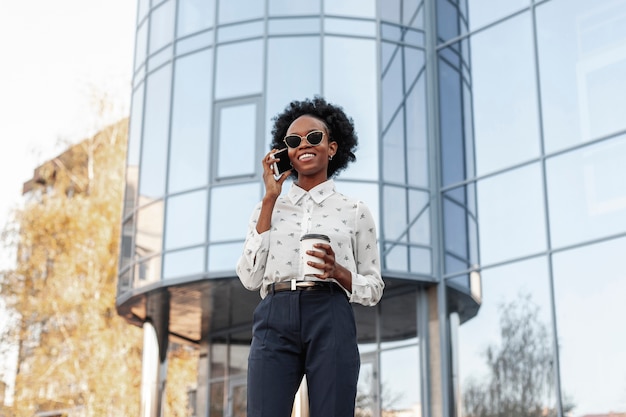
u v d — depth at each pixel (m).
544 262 12.37
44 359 22.17
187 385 21.11
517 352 12.50
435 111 14.34
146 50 16.03
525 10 13.40
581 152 12.26
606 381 11.34
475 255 13.30
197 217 14.27
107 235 22.95
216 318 16.28
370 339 14.60
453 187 13.84
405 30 14.55
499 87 13.53
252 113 14.33
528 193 12.80
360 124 13.97
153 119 15.48
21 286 22.67
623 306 11.32
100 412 21.34
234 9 14.88
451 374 13.36
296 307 2.90
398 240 13.55
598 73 12.28
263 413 2.85
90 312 22.05
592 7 12.53
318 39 14.31
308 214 3.06
